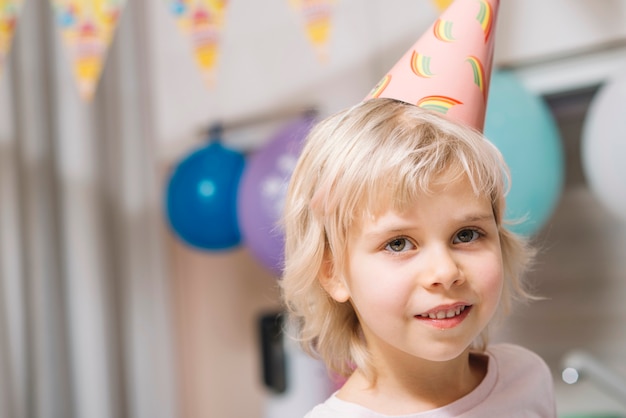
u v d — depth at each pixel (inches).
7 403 69.8
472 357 29.5
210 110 77.7
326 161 24.9
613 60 55.4
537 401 28.5
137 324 78.2
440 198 22.6
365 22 66.7
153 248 78.9
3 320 70.6
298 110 71.1
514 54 58.7
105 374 74.8
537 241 60.5
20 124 73.9
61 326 75.3
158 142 81.3
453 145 23.5
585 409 59.6
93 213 75.3
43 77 75.5
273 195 57.0
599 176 49.2
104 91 77.7
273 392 70.4
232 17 75.9
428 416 25.5
